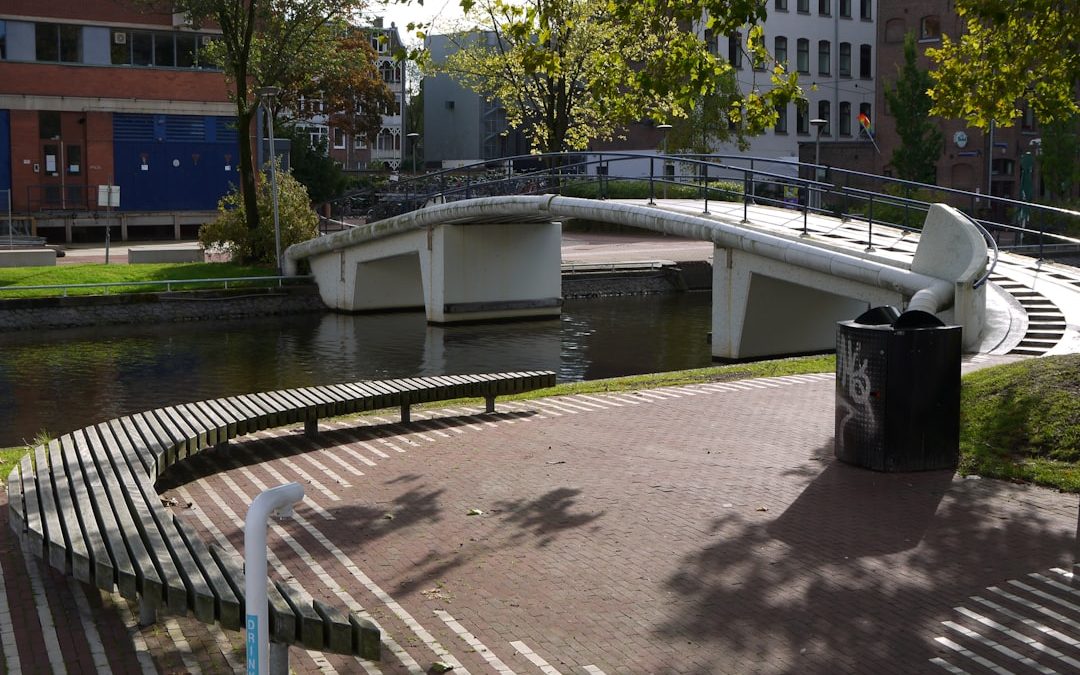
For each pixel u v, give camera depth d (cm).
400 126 10006
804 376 1619
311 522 881
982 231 2256
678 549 805
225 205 4634
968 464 1022
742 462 1065
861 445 1028
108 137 5038
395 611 690
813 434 1189
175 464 1094
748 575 750
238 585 586
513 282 3603
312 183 6116
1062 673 600
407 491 974
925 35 5903
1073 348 1755
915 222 4562
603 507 916
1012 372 1245
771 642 639
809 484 980
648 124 6291
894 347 1004
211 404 1209
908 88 4916
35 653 619
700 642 639
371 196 4822
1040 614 680
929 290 1928
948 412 1022
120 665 604
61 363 2761
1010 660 616
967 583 732
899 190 4894
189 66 5184
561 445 1154
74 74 4944
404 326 3503
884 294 2188
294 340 3189
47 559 693
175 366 2716
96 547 658
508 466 1064
